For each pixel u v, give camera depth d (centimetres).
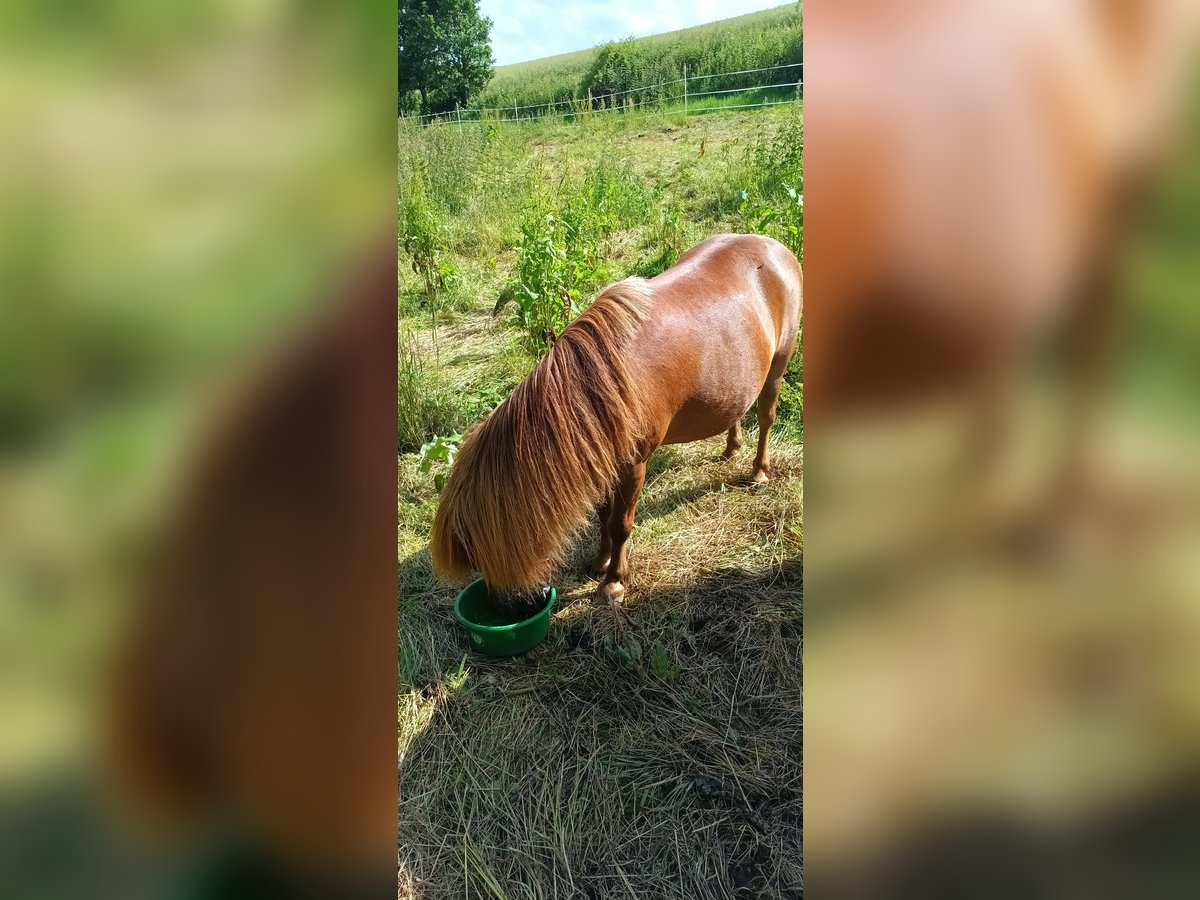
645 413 217
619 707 220
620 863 181
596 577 271
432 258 494
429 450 287
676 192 642
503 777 201
